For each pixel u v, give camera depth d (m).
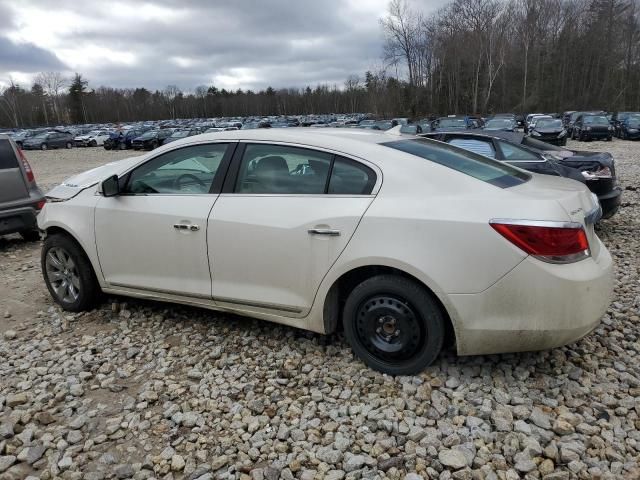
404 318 3.15
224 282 3.69
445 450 2.60
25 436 2.88
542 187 3.27
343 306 3.64
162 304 4.67
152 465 2.62
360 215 3.15
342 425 2.85
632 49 68.19
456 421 2.83
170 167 3.94
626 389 3.12
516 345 2.97
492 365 3.37
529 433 2.72
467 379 3.21
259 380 3.36
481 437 2.71
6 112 101.06
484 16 64.69
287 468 2.55
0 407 3.18
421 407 2.95
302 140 3.50
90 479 2.54
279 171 3.53
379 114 64.75
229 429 2.88
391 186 3.17
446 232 2.95
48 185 16.25
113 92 118.81
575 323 2.89
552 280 2.82
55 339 4.15
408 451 2.62
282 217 3.40
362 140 3.48
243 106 119.19
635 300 4.47
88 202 4.30
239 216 3.54
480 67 65.25
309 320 3.46
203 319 4.32
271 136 3.62
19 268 6.34
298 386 3.26
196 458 2.66
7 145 7.16
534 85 67.56
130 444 2.80
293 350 3.71
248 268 3.55
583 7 70.62
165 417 3.01
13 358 3.85
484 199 2.98
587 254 2.98
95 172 5.16
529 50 68.19
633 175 13.34
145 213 3.94
